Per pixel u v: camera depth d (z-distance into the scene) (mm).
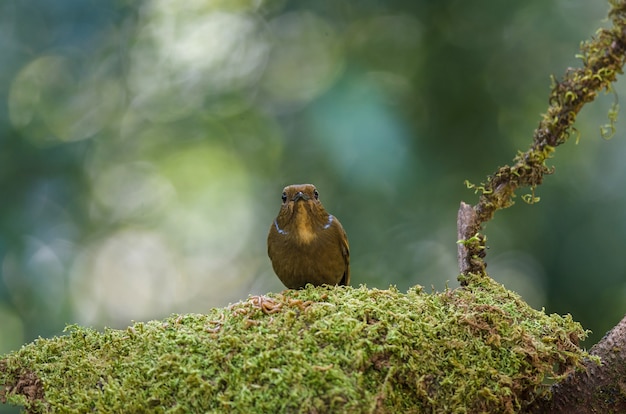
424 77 11414
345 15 11984
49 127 11375
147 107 12203
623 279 10805
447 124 11281
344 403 4516
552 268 11055
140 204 13047
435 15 11516
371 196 10461
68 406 4801
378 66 11461
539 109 11328
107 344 5117
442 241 10906
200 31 12438
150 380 4789
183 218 13688
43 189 11062
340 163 9992
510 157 11102
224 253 14070
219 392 4652
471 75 11391
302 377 4574
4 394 5012
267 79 12328
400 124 10156
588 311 10867
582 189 11250
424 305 5113
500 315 5066
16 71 10773
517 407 4938
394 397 4660
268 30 12445
